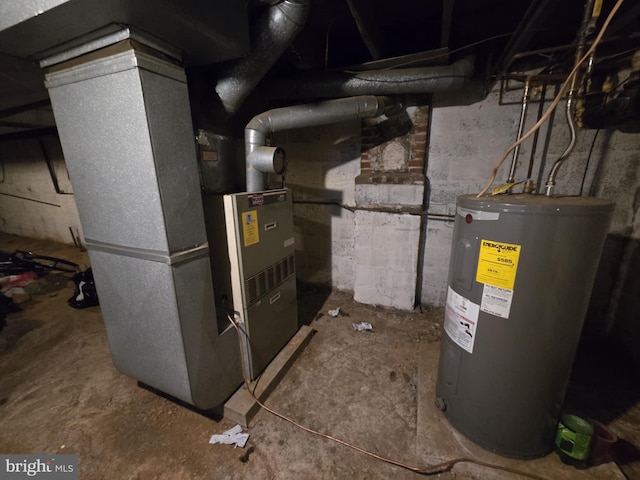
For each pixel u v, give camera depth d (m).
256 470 1.21
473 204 1.10
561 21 1.64
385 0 1.62
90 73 1.07
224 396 1.48
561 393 1.15
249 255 1.49
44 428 1.41
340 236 2.70
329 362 1.87
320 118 1.78
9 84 1.68
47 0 0.84
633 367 1.74
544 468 1.17
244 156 1.83
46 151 4.06
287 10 1.22
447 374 1.34
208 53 1.23
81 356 1.95
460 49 1.64
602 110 1.63
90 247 1.35
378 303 2.54
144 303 1.27
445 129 2.12
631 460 1.22
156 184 1.08
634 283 1.76
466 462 1.21
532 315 1.04
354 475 1.18
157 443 1.33
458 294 1.21
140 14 0.89
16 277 3.03
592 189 1.89
